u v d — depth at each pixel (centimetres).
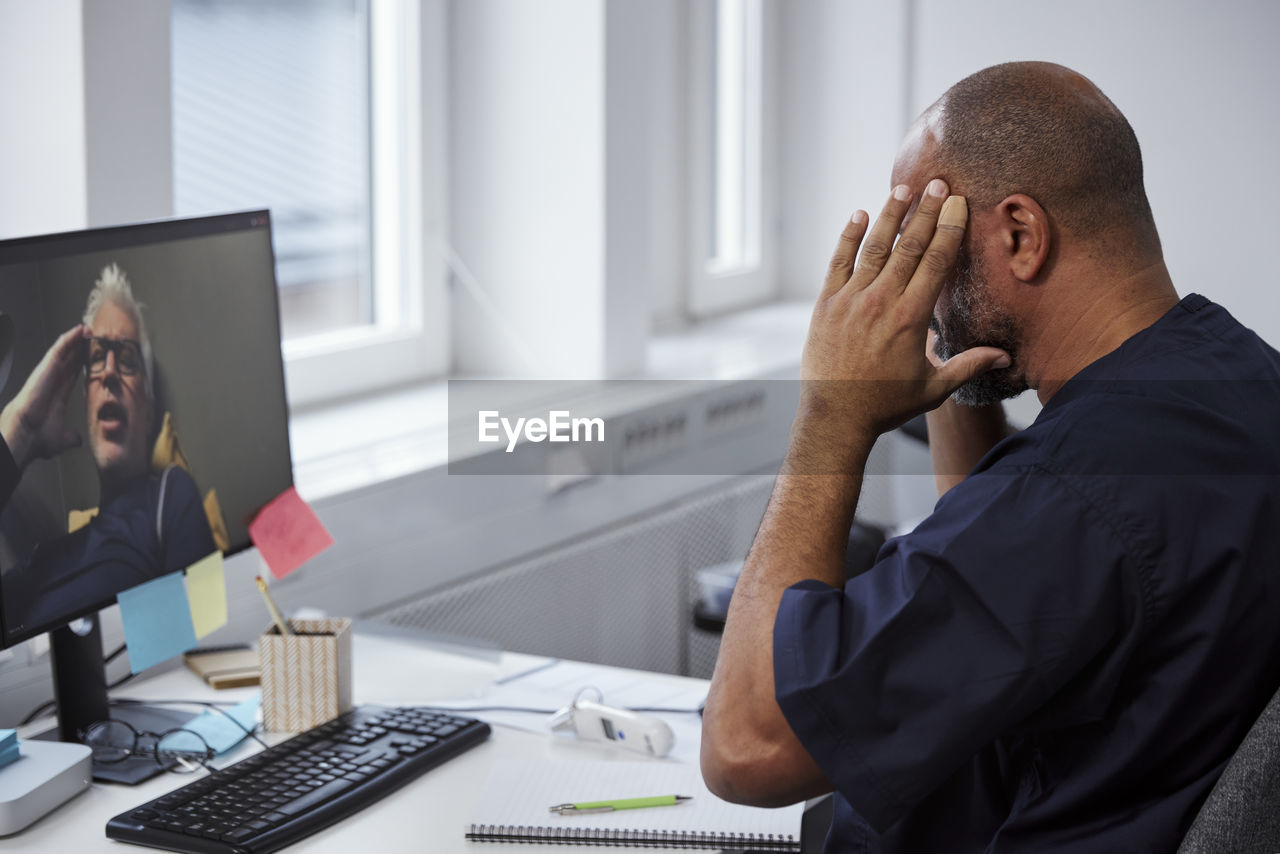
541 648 240
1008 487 87
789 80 360
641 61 262
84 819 119
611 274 261
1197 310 96
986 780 98
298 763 126
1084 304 94
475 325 271
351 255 256
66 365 125
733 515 292
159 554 136
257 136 234
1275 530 87
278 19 236
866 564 240
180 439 139
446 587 218
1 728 146
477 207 267
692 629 285
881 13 342
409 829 118
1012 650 83
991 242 96
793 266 371
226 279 145
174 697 150
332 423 233
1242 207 307
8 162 173
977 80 98
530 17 255
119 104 172
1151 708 87
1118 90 317
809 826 136
